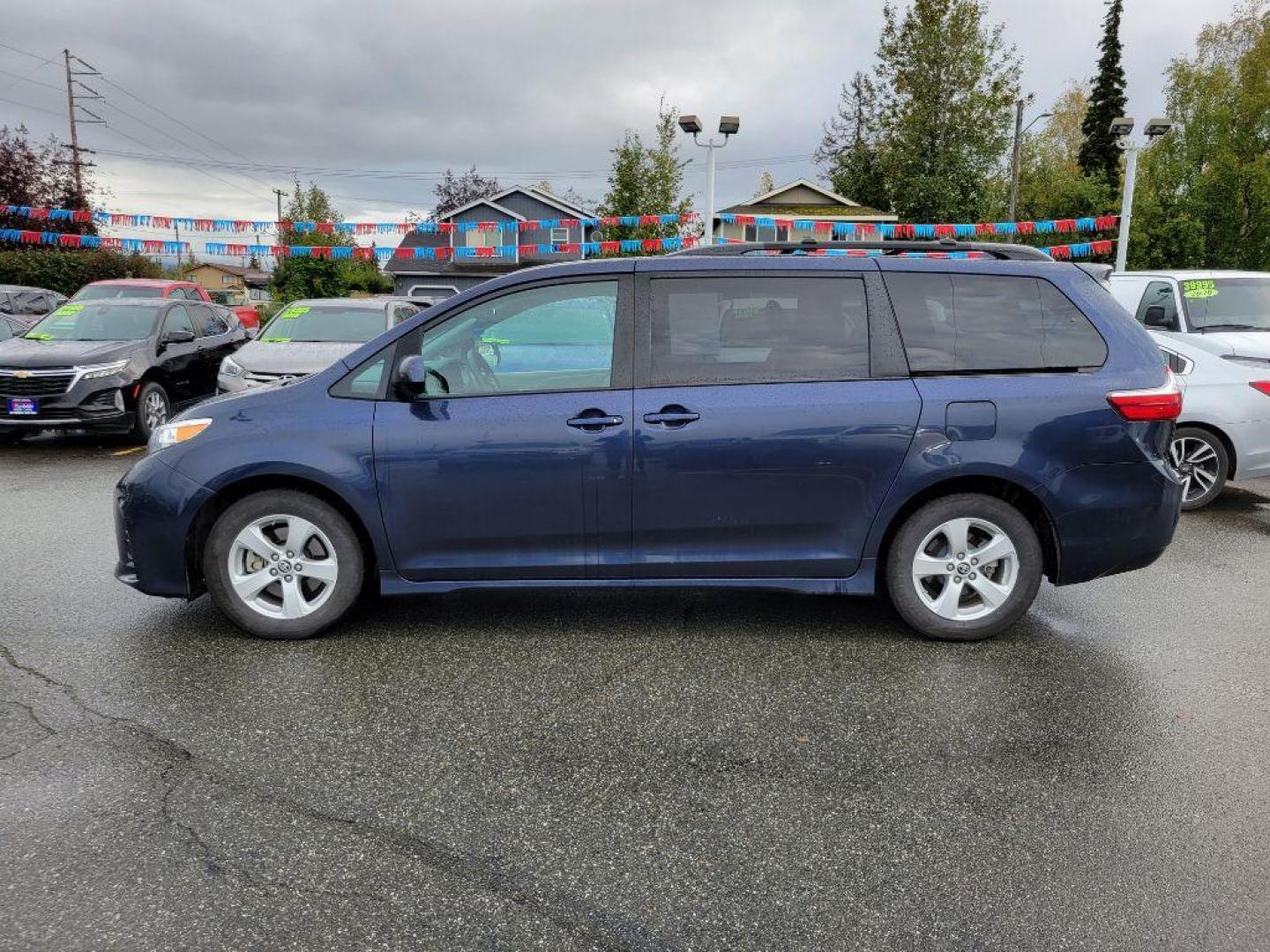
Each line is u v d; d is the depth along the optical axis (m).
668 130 24.84
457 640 4.27
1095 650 4.23
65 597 4.80
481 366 4.14
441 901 2.39
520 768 3.09
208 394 11.51
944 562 4.18
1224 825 2.77
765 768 3.11
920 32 30.78
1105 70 46.66
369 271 51.06
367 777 3.01
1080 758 3.19
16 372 9.21
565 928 2.29
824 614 4.68
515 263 41.69
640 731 3.38
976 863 2.58
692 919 2.33
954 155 31.06
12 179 31.09
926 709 3.58
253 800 2.86
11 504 7.07
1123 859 2.60
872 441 4.02
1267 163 28.58
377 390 4.12
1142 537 4.15
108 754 3.13
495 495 4.04
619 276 4.14
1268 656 4.18
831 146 41.62
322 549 4.21
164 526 4.07
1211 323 7.89
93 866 2.50
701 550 4.12
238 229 18.20
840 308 4.12
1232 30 39.75
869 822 2.78
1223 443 7.20
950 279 4.18
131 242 18.34
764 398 4.03
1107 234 27.80
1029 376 4.10
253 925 2.28
